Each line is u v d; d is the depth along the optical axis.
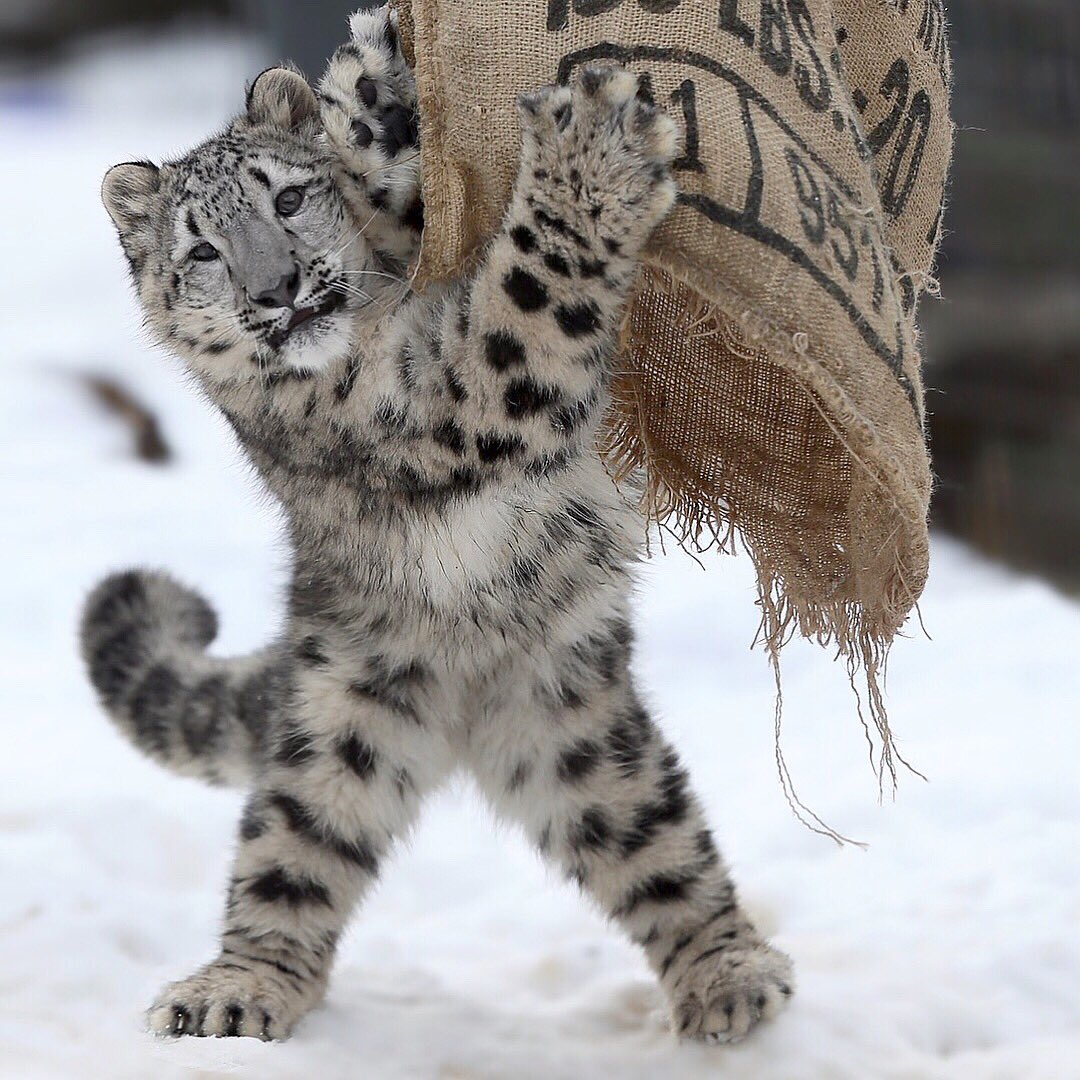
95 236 34.00
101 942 9.66
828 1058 8.48
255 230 8.55
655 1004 9.43
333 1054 8.21
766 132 7.21
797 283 7.06
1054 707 13.96
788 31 7.47
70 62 53.03
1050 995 9.29
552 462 8.10
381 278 8.62
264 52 25.23
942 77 8.54
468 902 11.53
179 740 11.14
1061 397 20.45
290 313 8.45
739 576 18.02
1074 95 20.41
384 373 8.01
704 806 10.40
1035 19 20.34
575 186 7.09
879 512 7.75
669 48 7.35
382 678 9.33
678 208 7.16
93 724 14.28
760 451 8.32
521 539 8.91
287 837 9.20
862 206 7.36
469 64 7.56
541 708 9.45
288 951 9.07
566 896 11.28
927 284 8.28
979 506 20.06
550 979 9.98
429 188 7.52
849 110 7.54
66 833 11.53
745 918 9.50
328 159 8.67
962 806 12.07
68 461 22.28
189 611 11.89
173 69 51.62
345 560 9.05
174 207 8.98
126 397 23.91
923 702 14.36
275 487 9.05
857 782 12.59
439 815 12.80
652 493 8.40
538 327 7.41
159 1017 8.49
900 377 7.30
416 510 8.52
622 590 9.40
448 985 9.86
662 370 8.32
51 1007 8.65
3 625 16.72
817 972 9.67
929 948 9.91
